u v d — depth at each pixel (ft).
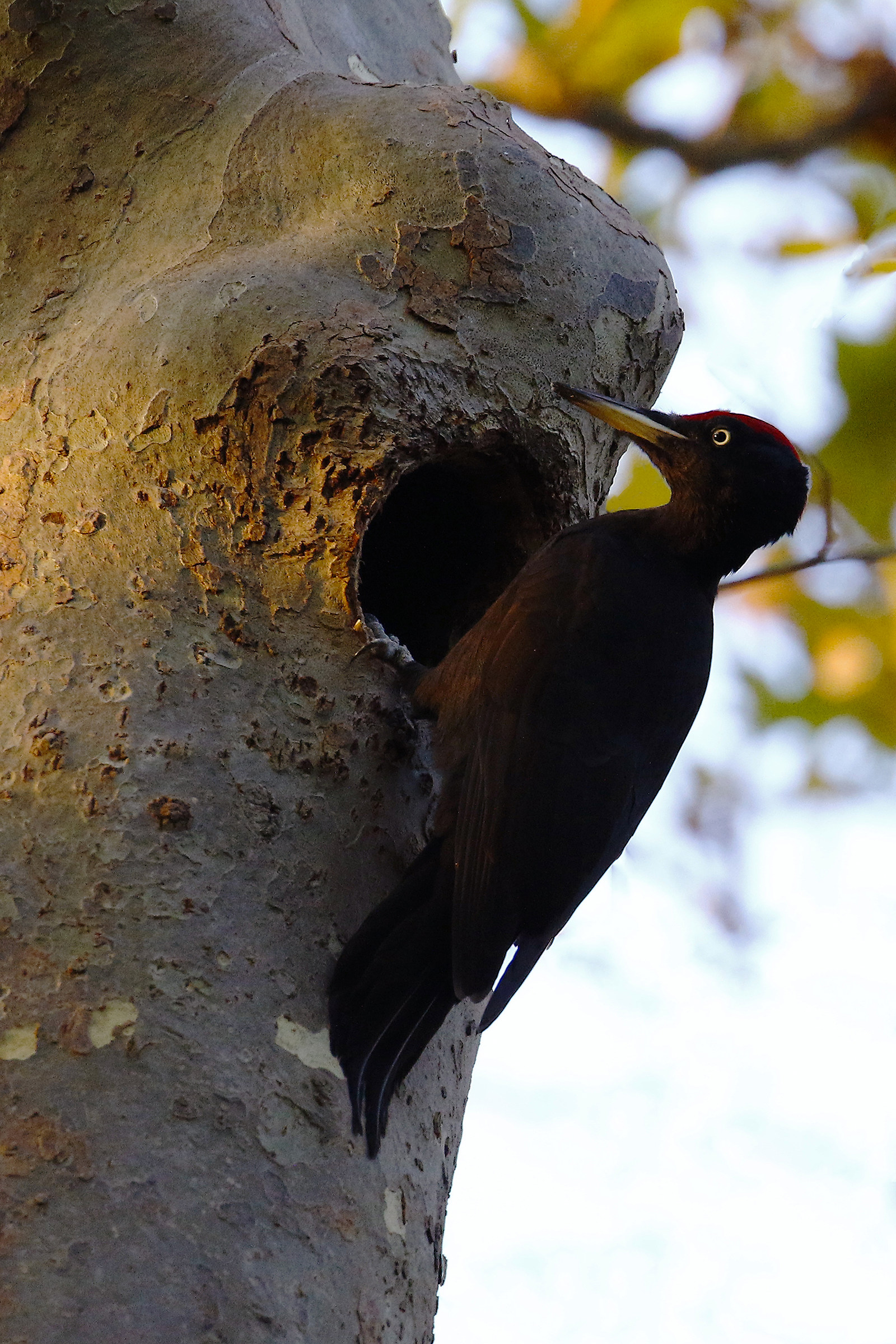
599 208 31.22
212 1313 19.31
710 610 31.96
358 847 24.56
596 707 28.02
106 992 21.17
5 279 28.27
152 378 26.12
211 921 22.27
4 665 23.98
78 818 22.48
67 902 21.83
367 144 28.94
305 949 22.93
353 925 23.76
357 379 26.43
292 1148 21.16
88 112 29.09
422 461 27.40
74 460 25.89
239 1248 19.99
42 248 28.45
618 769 27.89
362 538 26.40
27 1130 19.92
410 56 37.47
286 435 26.07
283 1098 21.42
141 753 23.16
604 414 29.94
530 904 26.40
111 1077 20.54
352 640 25.88
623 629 28.94
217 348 26.23
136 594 24.80
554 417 29.78
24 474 25.86
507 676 27.84
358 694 25.57
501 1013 25.07
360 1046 22.65
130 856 22.31
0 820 22.44
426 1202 23.25
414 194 28.63
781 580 46.85
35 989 21.08
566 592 29.04
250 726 24.23
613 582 29.45
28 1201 19.39
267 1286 19.92
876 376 38.09
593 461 31.55
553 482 30.58
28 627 24.35
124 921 21.80
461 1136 25.96
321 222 28.60
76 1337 18.52
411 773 26.45
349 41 34.78
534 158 30.14
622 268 30.91
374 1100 22.39
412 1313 21.91
